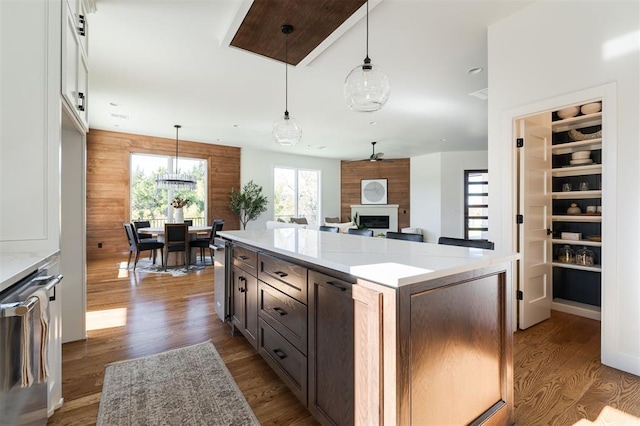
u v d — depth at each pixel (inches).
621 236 79.4
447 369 50.0
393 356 43.2
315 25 102.8
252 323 86.9
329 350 55.4
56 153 65.1
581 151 127.0
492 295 58.1
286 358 69.4
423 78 148.4
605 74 81.7
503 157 105.5
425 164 350.9
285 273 69.6
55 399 65.1
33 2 64.1
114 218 260.4
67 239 97.4
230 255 105.0
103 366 83.5
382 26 106.4
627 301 78.8
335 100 179.6
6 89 62.0
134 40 115.3
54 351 65.0
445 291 49.6
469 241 83.1
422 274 44.9
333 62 132.0
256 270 84.2
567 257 129.6
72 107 74.3
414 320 45.2
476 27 107.8
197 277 187.5
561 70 90.4
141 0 93.0
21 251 62.4
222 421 62.3
